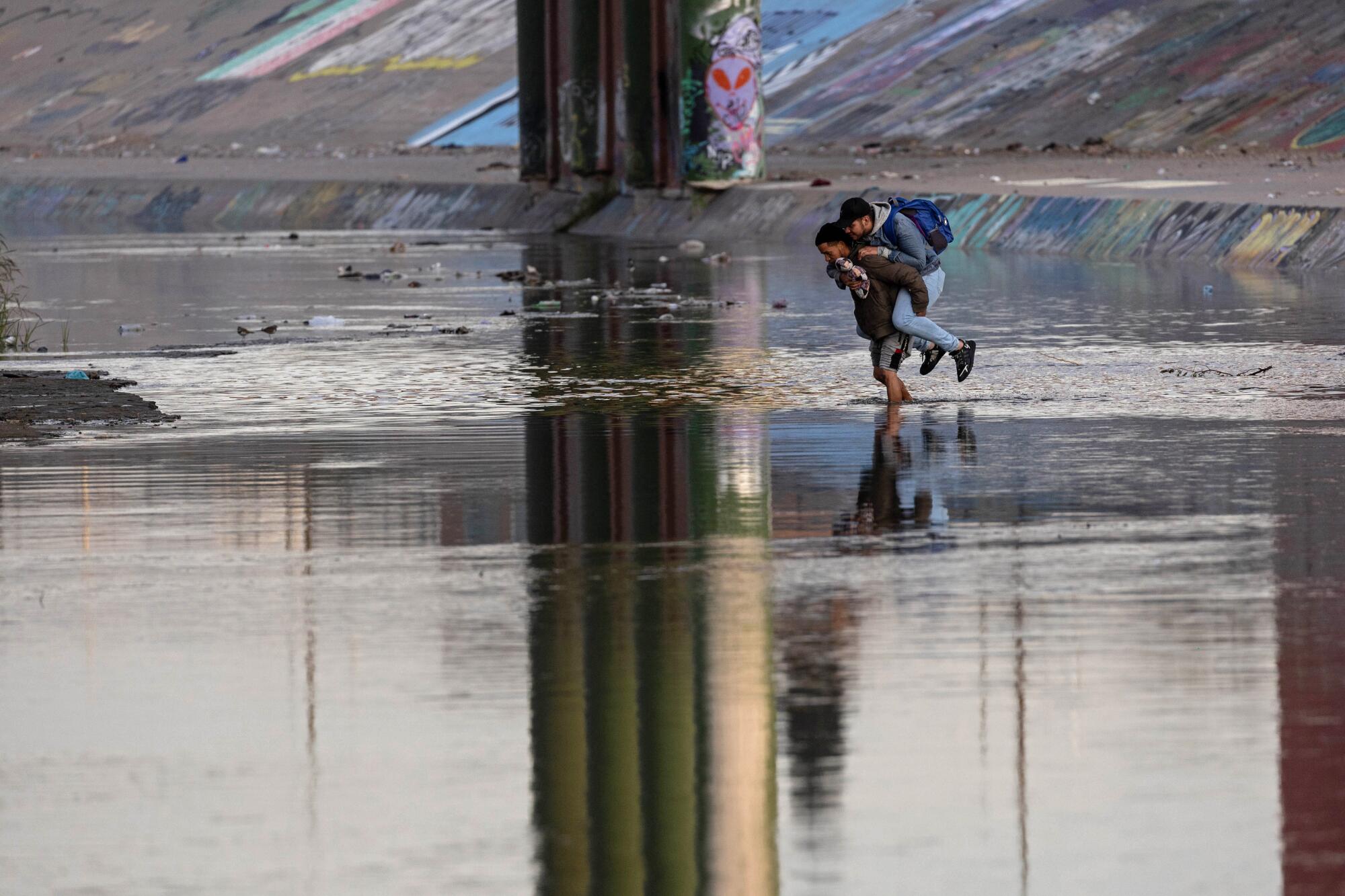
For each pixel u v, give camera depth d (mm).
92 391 55094
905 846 18203
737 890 17266
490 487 38062
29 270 116562
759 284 95375
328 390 55344
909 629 25891
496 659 24719
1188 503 35250
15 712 22719
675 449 42969
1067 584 28516
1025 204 120938
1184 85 183125
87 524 34562
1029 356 61094
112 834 18797
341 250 135125
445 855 18234
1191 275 93750
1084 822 18641
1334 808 18828
